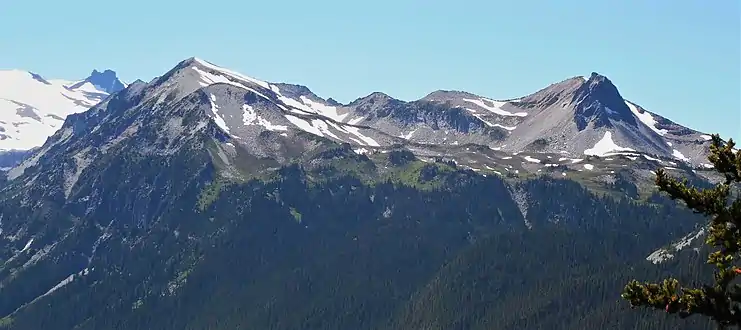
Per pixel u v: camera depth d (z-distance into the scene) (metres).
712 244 40.06
